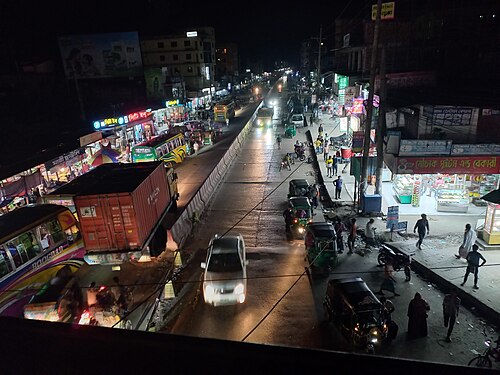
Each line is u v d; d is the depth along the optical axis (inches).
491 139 772.0
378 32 705.6
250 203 970.1
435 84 1151.6
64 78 1900.8
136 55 1907.0
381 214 789.2
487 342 422.3
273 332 463.5
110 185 614.5
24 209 609.6
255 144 1718.8
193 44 2901.1
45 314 471.8
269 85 5782.5
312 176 1171.3
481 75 1192.2
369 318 416.5
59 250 593.0
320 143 1366.9
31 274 539.8
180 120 2087.8
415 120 818.2
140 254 591.5
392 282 514.9
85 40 1856.5
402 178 819.4
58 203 695.7
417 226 629.6
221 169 1239.5
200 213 902.4
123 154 1256.8
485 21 1198.9
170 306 537.6
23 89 1678.2
